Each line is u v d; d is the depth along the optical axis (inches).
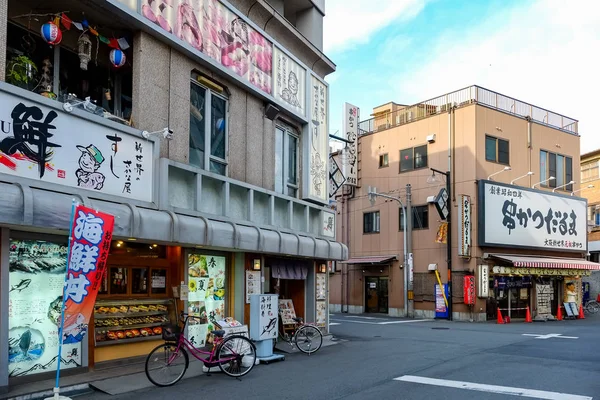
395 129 1121.4
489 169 985.5
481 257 949.8
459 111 1001.5
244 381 360.5
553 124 1147.3
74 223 281.9
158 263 438.0
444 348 534.3
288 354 484.4
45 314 332.2
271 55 548.7
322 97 659.4
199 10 445.1
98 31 395.2
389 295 1092.5
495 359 455.2
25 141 296.0
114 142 354.0
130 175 365.1
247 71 506.6
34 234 326.6
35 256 327.9
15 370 313.3
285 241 520.4
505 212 981.2
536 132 1091.3
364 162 1186.6
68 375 344.5
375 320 954.7
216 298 484.4
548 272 1013.8
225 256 498.0
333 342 586.9
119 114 432.5
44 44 386.9
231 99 493.7
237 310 500.4
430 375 381.1
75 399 308.3
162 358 350.3
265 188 533.0
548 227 1064.2
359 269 1170.0
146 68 391.9
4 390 295.3
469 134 977.5
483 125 985.5
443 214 964.0
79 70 418.3
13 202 275.1
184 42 421.7
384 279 1127.0
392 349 528.7
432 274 1011.9
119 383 342.0
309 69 623.5
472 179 962.1
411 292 1038.4
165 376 349.4
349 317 1031.6
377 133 1162.0
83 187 328.8
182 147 424.5
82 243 285.6
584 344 561.9
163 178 387.9
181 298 439.5
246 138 512.1
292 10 677.9
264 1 524.7
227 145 486.3
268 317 440.8
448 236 968.9
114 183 351.9
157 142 389.4
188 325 444.5
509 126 1035.9
